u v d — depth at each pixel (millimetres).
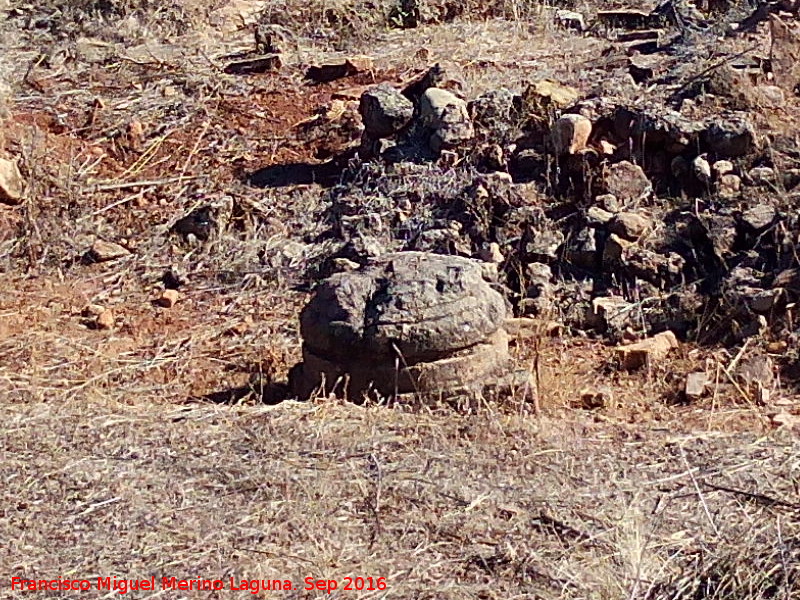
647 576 6691
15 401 8086
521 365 8469
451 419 7703
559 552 6824
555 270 9258
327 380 7973
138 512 7043
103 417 7730
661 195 9461
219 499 7117
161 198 10281
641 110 9602
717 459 7367
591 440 7559
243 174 10414
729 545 6820
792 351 8508
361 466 7305
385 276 8047
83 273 9750
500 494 7121
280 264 9641
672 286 9062
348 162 10289
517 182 9672
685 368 8508
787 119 9773
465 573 6750
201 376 8633
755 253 8984
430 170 9859
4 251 9875
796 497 7070
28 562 6816
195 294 9508
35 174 10242
